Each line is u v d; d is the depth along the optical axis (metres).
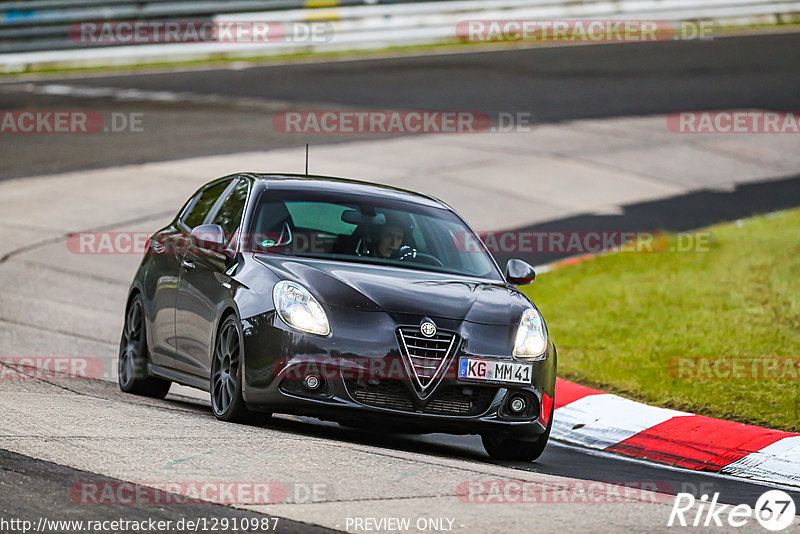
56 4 106.19
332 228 28.61
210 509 17.97
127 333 32.91
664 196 69.62
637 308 44.62
